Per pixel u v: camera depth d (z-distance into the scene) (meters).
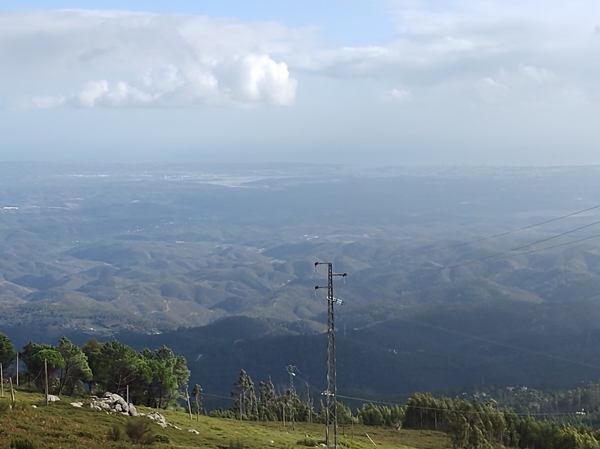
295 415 154.50
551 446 126.12
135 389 115.44
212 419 113.19
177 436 78.19
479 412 134.62
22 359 111.12
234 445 74.75
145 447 64.31
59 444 59.06
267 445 83.12
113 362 111.62
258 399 167.50
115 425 69.88
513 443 129.88
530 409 191.25
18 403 74.31
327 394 78.81
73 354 105.62
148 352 136.62
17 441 55.50
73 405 81.12
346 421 153.00
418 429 150.50
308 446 88.94
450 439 126.94
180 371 135.62
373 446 110.62
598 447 120.75
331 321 77.44
